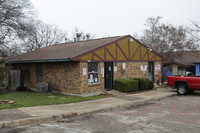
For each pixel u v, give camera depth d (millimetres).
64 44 22391
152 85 19000
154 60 21359
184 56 33469
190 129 7148
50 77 17188
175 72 27750
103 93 15844
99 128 7395
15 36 19391
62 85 16047
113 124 7914
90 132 6941
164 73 27500
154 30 31516
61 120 8617
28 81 20031
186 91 16219
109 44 16656
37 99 13242
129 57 18500
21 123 7984
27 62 18719
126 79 16781
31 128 7473
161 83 22094
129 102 12477
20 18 19391
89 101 12742
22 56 21594
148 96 14883
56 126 7734
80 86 14555
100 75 15938
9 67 20172
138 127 7453
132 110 10695
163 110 10539
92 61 15289
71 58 13969
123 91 16203
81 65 14617
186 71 31844
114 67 17109
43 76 17953
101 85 15984
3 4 17453
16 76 19828
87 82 15008
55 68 16672
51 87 17078
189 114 9531
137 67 19328
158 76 21781
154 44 28531
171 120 8430
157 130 7059
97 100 13133
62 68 15992
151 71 21406
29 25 19719
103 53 16156
